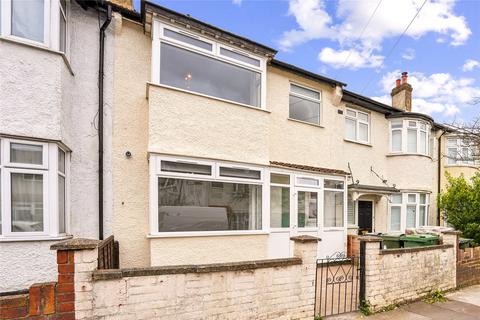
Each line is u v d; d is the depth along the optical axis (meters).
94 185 6.75
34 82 5.57
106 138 6.95
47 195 5.64
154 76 7.03
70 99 6.48
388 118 13.64
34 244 5.45
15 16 5.61
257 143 8.34
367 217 12.62
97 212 6.73
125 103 7.20
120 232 6.86
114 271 3.47
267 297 4.51
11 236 5.29
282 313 4.63
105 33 7.12
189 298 3.90
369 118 13.12
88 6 6.91
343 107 12.03
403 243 8.99
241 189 8.17
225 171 7.79
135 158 7.19
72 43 6.75
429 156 13.80
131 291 3.55
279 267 4.67
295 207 9.52
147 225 7.14
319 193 10.11
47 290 3.15
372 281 5.79
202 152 7.40
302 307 4.83
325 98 11.21
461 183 11.66
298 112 10.62
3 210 5.27
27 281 5.34
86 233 6.59
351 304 5.97
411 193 13.12
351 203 11.95
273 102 9.84
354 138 12.48
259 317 4.42
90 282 3.34
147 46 7.56
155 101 6.93
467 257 8.27
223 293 4.15
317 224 9.99
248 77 8.64
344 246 10.48
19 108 5.41
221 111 7.79
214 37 7.91
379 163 13.14
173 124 7.09
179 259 6.91
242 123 8.11
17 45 5.46
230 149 7.84
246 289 4.34
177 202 7.15
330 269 9.06
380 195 12.75
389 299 6.05
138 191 7.14
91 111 6.86
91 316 3.32
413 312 5.92
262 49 8.59
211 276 4.08
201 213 7.46
